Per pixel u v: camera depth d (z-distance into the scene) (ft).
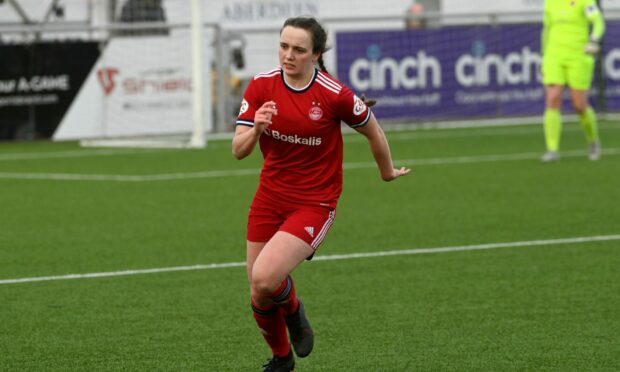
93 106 181.57
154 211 106.01
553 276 74.23
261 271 48.44
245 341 59.21
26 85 179.22
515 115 201.57
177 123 185.88
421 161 144.36
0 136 179.63
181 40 184.75
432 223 96.07
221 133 189.98
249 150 48.96
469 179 125.39
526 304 66.49
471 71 198.49
